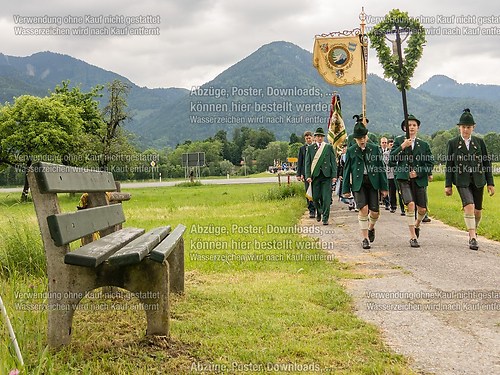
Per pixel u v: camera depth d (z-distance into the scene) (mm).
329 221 16031
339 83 20859
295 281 7695
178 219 16656
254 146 99250
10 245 7422
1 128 39156
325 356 4711
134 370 4254
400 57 12898
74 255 4371
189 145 90875
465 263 9070
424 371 4496
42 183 4461
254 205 21906
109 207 6078
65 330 4668
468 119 10797
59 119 40156
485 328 5598
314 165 15344
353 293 7047
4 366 3566
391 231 13461
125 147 44094
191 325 5371
